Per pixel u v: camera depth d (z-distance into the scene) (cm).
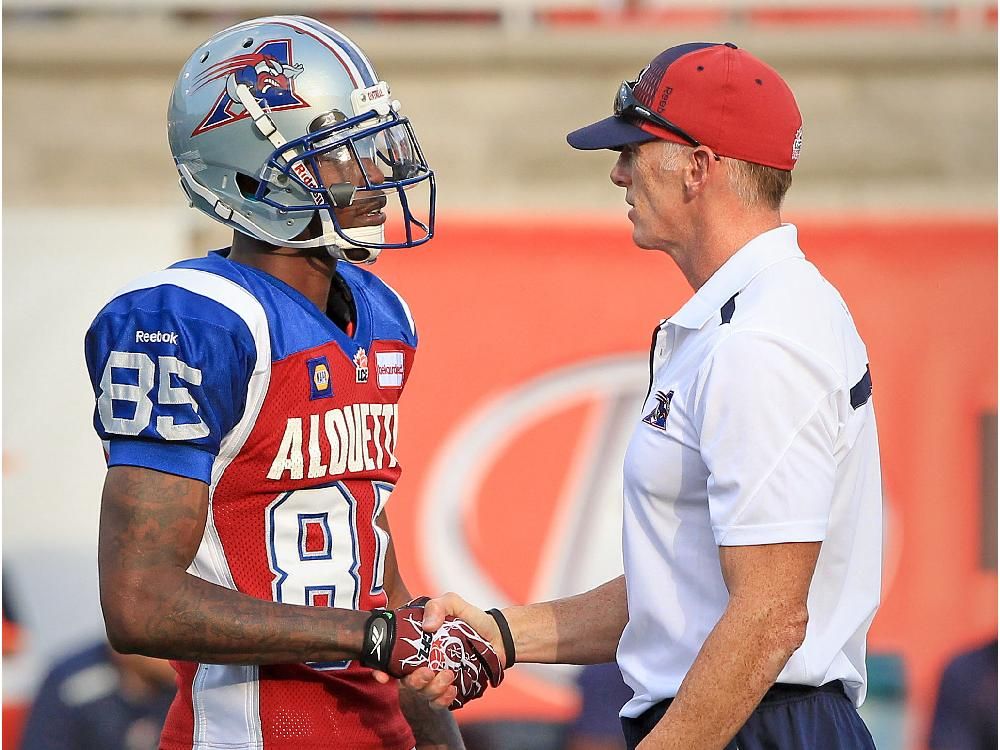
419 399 1736
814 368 718
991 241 1830
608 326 1764
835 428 728
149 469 704
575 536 1700
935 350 1795
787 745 752
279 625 717
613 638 896
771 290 746
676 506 771
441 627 795
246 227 770
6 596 1692
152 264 1819
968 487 1739
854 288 1825
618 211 1816
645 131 795
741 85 777
